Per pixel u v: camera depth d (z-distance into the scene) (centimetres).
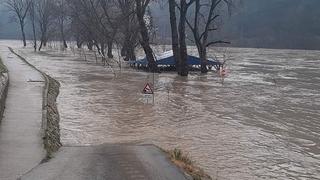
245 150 1526
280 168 1333
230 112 2258
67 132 1756
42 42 9925
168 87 3262
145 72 4469
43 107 1911
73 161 1192
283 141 1675
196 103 2523
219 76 4238
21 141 1338
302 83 3753
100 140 1644
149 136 1712
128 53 5850
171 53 4884
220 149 1530
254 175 1259
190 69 4856
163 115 2142
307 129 1892
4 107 1841
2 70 3116
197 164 1337
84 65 5259
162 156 1281
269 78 4153
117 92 2903
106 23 6341
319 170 1323
